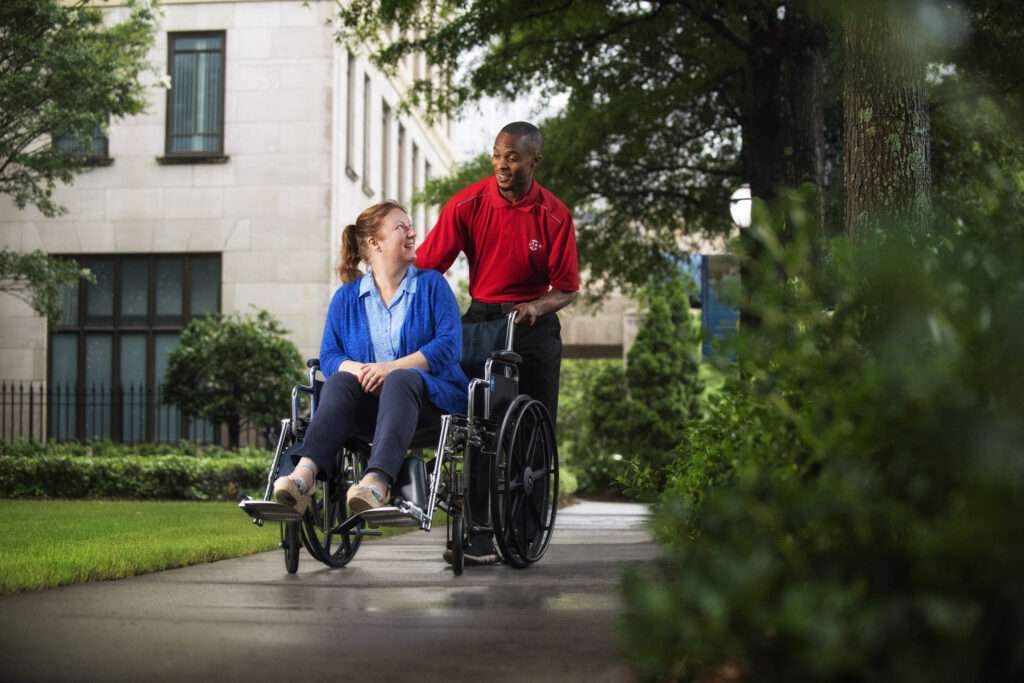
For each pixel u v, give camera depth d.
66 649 2.11
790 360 1.39
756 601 1.11
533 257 4.50
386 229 3.90
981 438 1.06
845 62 3.86
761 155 9.02
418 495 3.36
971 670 1.14
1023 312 1.17
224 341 12.53
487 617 2.62
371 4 9.84
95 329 15.45
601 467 21.27
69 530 6.01
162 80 12.35
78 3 11.98
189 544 4.71
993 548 1.03
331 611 2.71
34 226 15.48
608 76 11.83
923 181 3.74
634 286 14.62
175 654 2.06
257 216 15.29
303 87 15.35
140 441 15.25
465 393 3.82
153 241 15.38
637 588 1.19
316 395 3.87
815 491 1.25
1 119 11.65
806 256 1.48
